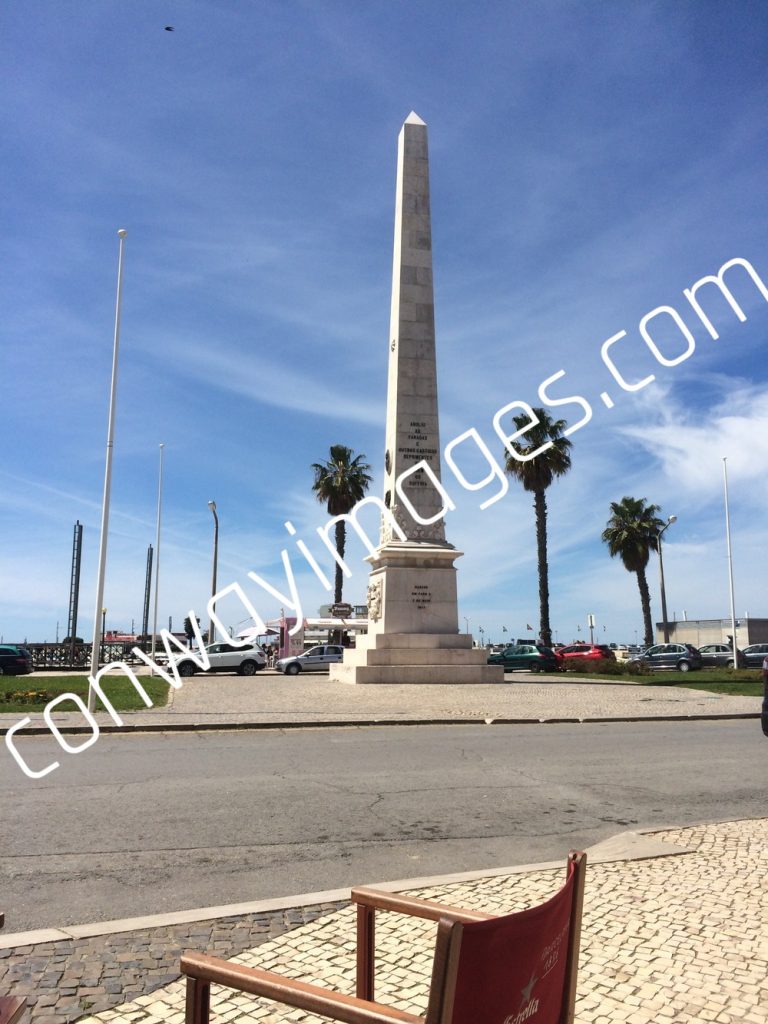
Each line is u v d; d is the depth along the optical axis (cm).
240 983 237
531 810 828
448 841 704
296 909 513
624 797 898
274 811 811
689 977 405
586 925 478
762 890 548
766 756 1203
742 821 769
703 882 567
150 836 709
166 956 438
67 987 399
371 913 316
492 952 203
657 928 473
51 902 541
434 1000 189
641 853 646
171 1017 368
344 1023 221
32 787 928
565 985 247
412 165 2850
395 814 804
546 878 575
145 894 559
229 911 507
